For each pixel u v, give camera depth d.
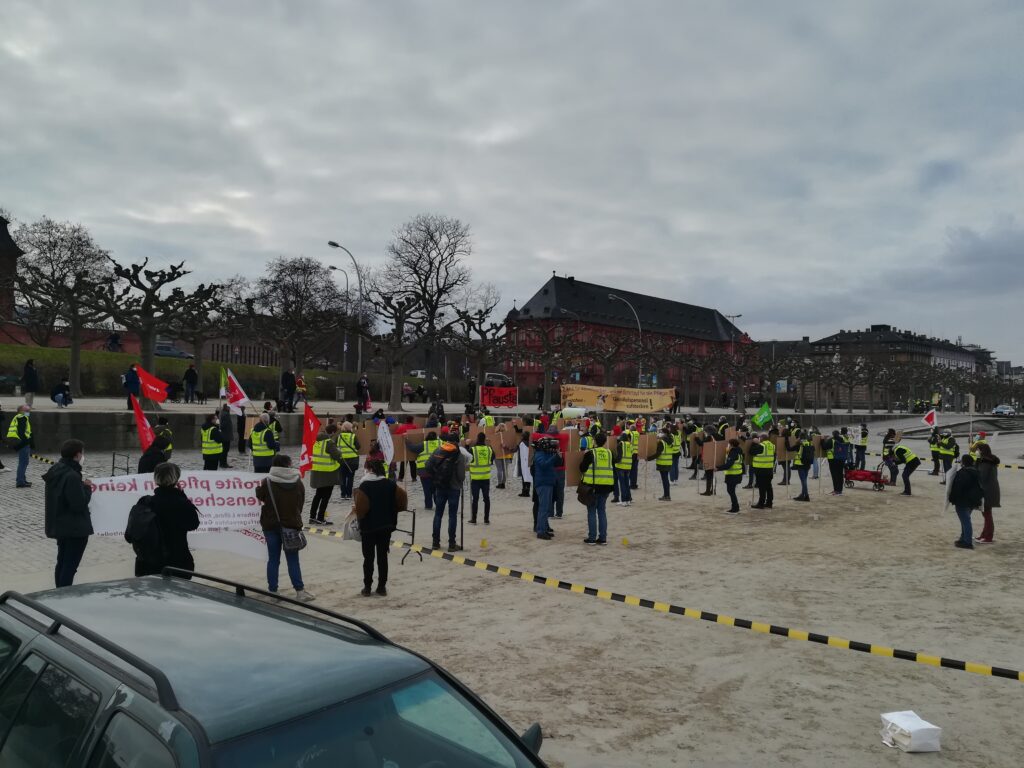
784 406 124.94
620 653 8.36
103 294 34.53
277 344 49.41
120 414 27.69
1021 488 28.66
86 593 3.97
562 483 17.91
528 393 78.31
